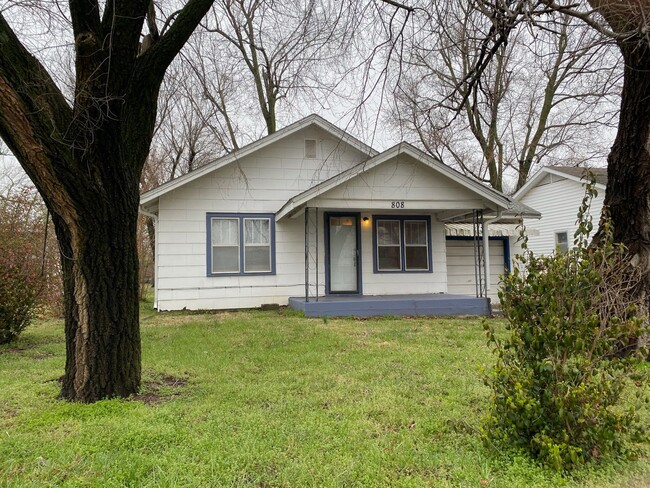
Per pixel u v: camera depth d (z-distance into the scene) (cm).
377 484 256
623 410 346
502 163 1861
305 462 283
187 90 623
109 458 285
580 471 265
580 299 288
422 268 1232
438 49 623
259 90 1705
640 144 533
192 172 1108
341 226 1208
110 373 411
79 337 411
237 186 1167
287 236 1188
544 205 1905
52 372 514
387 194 996
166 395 427
